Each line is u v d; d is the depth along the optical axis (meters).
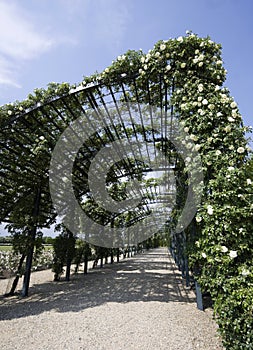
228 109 3.07
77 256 9.88
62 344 2.73
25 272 5.63
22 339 2.88
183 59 3.66
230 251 2.39
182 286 6.41
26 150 5.24
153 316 3.78
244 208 2.48
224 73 3.49
